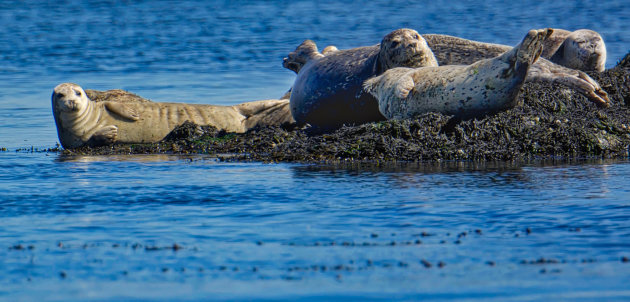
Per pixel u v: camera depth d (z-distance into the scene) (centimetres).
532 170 3919
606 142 4481
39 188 3675
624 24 13912
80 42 12050
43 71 9269
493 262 2377
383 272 2312
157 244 2645
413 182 3619
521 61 4303
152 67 9488
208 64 9669
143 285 2245
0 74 9050
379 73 5109
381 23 14638
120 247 2619
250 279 2281
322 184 3619
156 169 4244
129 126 5403
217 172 4075
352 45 11281
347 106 5134
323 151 4472
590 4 19188
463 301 2081
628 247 2491
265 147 4906
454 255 2455
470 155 4350
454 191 3384
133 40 12250
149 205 3259
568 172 3834
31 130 6159
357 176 3819
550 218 2867
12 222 2984
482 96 4459
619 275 2238
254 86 7962
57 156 4922
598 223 2783
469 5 19500
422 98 4634
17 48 11331
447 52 5544
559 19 15288
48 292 2198
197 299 2134
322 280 2259
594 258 2392
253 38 12262
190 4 19775
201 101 7094
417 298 2108
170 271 2362
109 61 10050
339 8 18400
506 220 2855
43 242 2691
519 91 4488
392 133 4525
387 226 2811
